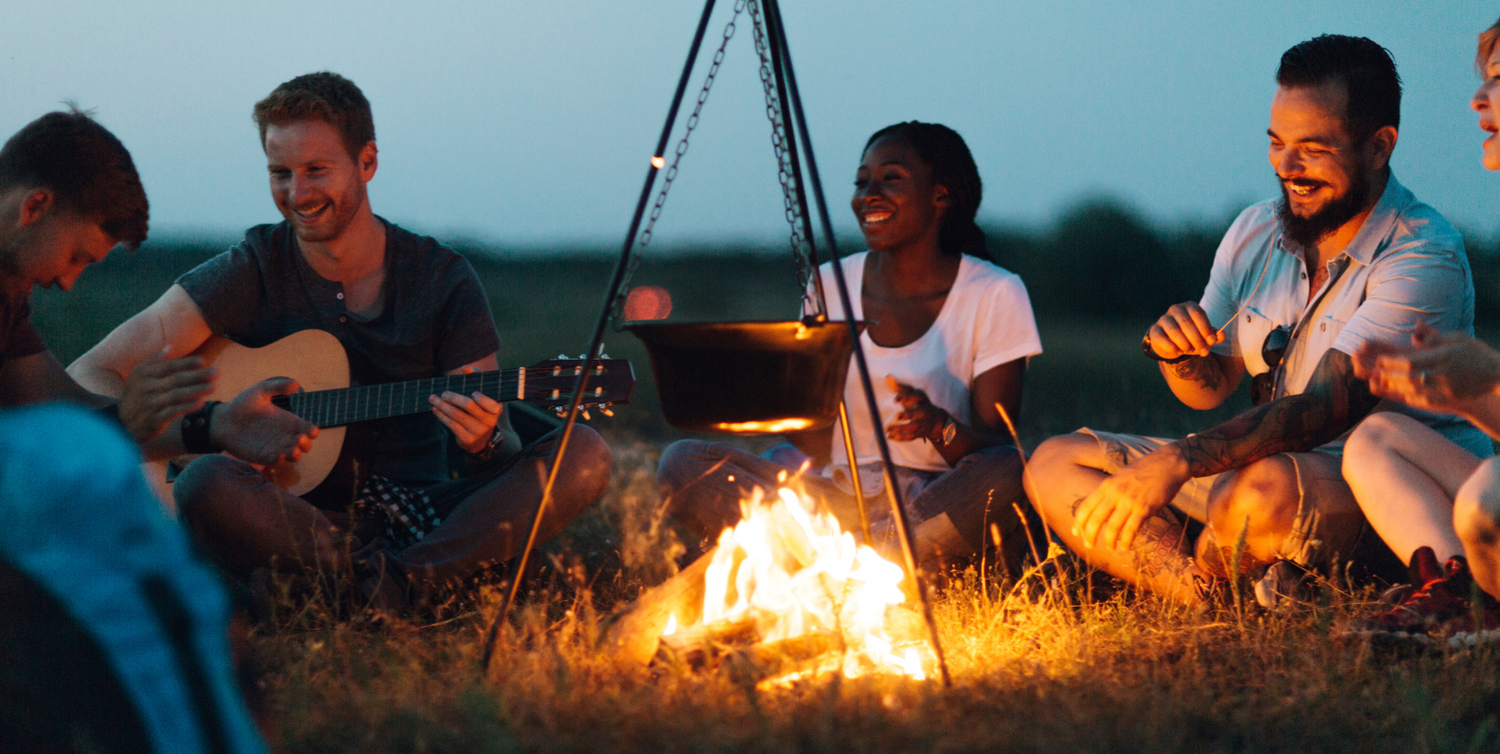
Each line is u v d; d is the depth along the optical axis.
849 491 3.43
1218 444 2.77
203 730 1.43
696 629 2.45
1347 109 2.85
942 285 3.52
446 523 3.06
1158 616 2.76
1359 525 2.86
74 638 1.43
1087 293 28.28
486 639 2.50
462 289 3.38
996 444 3.27
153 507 1.50
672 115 2.38
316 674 2.29
